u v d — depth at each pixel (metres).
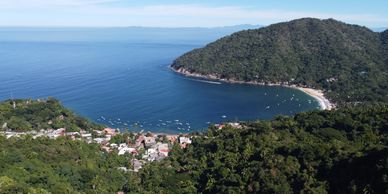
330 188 109.44
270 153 138.25
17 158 138.38
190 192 136.12
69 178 138.12
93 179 141.38
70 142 177.88
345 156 118.12
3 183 116.06
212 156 160.00
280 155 132.00
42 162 143.12
